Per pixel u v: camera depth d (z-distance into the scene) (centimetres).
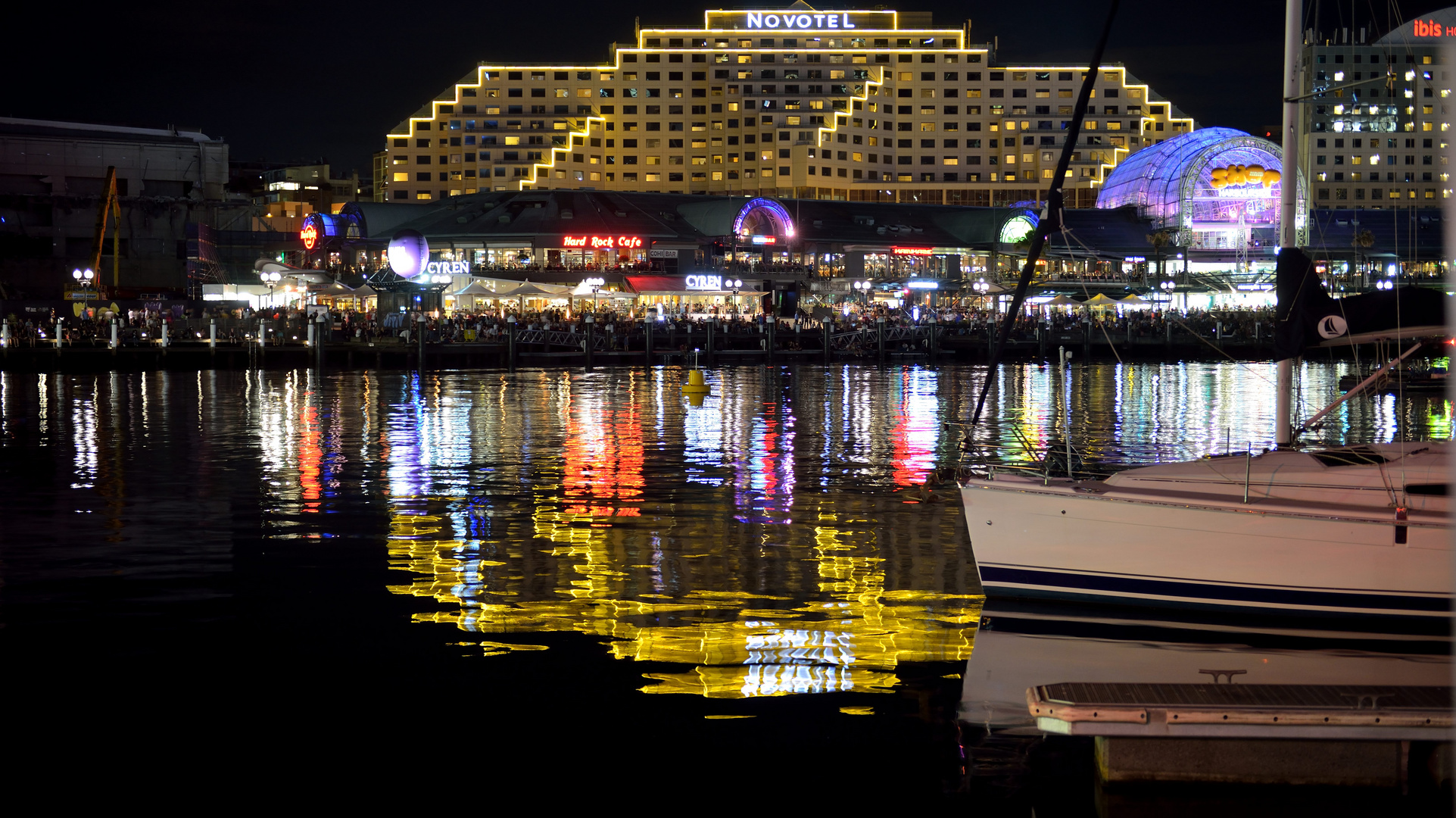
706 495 2355
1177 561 1415
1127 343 7750
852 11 18775
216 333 6669
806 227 9531
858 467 2727
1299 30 1697
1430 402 4544
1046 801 984
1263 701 964
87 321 7206
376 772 1033
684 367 6819
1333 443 3328
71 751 1070
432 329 7069
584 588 1609
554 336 6969
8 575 1661
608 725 1129
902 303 9075
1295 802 951
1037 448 1956
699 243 8925
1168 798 966
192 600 1538
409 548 1853
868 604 1526
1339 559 1359
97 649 1338
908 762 1053
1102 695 980
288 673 1262
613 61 18575
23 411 4062
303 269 8106
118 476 2588
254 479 2536
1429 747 958
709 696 1200
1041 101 18250
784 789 1007
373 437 3309
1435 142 17662
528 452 2988
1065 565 1460
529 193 9538
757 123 17775
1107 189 11594
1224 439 3369
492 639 1377
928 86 18338
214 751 1071
